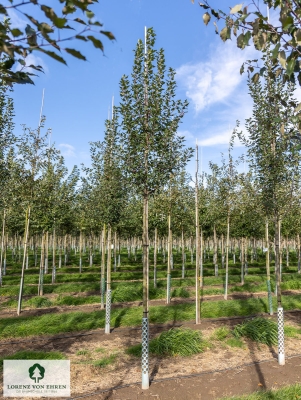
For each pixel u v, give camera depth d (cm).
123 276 1805
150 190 580
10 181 1009
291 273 1984
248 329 779
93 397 491
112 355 666
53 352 653
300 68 203
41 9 128
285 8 178
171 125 577
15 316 1002
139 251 3550
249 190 996
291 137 237
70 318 918
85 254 3238
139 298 1260
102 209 901
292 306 1116
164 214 1359
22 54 162
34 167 1012
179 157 583
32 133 1000
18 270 1997
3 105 785
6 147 855
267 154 702
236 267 2311
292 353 687
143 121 559
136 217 1611
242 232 1611
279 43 190
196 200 916
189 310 1027
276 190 706
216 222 1587
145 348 527
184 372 586
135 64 567
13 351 705
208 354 678
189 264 2420
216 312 995
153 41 566
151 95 565
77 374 569
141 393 506
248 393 505
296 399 476
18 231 2023
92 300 1196
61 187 1380
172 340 692
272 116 658
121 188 870
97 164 990
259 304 1096
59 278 1730
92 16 131
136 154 566
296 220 1797
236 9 187
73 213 1764
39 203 1123
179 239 3106
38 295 1305
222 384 538
